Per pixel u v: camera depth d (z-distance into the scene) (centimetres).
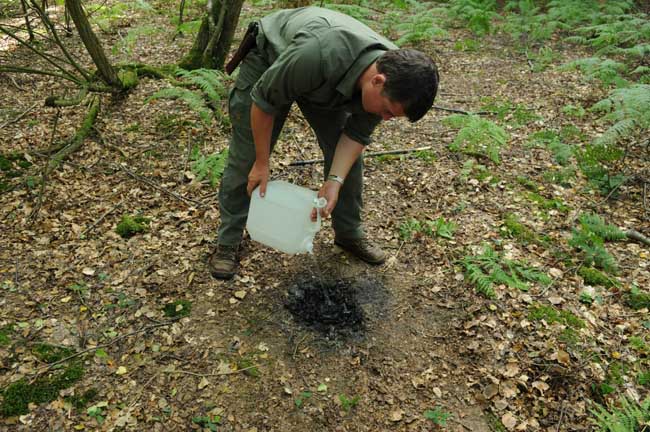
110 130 452
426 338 282
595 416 244
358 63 212
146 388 249
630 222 374
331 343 277
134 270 315
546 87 569
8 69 438
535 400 252
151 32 607
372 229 358
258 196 267
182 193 386
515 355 272
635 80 591
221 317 288
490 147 428
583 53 673
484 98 548
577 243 338
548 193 401
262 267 322
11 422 231
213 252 331
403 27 686
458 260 330
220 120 467
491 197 394
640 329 287
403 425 241
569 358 269
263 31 245
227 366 262
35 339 269
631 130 476
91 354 264
